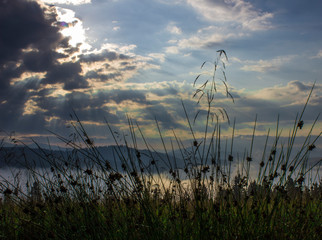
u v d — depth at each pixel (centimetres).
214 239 249
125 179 259
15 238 263
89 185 295
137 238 248
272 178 266
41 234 247
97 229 252
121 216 282
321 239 263
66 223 258
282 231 263
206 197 265
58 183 287
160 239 245
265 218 265
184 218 259
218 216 261
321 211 309
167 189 276
